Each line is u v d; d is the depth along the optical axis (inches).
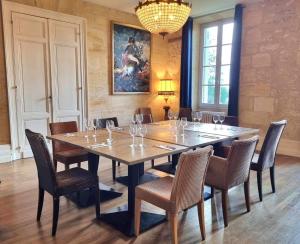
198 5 206.1
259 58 203.0
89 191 122.0
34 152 93.1
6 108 171.3
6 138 173.5
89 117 211.3
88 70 207.5
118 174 150.6
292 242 86.6
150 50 248.1
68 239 88.0
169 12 117.0
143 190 86.2
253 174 151.2
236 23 206.2
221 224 97.9
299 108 187.2
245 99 214.1
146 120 178.5
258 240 87.7
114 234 91.0
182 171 75.4
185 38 239.1
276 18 191.9
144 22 126.3
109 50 219.1
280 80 194.4
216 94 240.8
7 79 168.6
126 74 232.2
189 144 99.9
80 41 200.2
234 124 161.9
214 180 97.6
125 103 236.4
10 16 166.2
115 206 111.0
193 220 100.9
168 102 266.1
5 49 165.8
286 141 194.9
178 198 77.9
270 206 112.0
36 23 177.6
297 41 183.8
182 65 244.2
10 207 110.4
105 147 96.0
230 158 93.5
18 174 149.4
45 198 118.6
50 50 185.5
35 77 181.3
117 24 220.1
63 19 189.0
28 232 92.0
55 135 121.5
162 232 92.3
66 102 198.1
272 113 200.5
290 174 150.9
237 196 122.5
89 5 202.5
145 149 92.9
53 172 87.7
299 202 115.6
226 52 230.8
